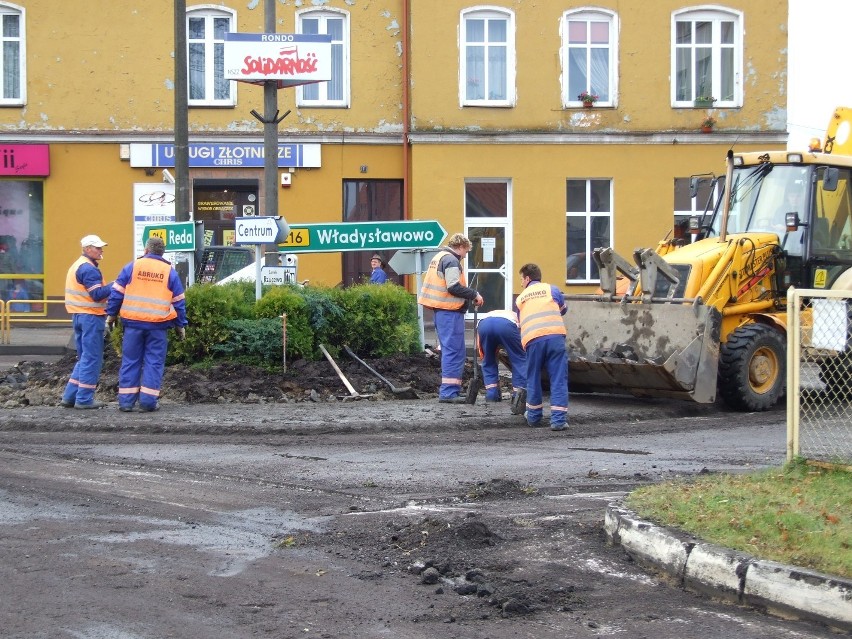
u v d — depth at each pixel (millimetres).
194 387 14539
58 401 14516
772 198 15398
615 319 14523
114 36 28812
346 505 8531
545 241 29766
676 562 6535
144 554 7086
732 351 14273
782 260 15031
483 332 14344
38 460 10531
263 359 15352
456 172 29438
